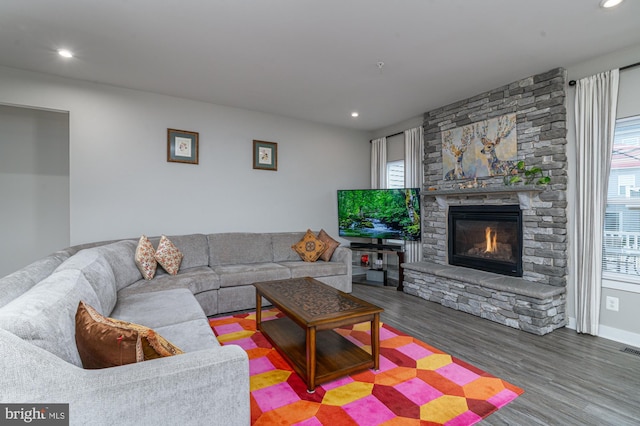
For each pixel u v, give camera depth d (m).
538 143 3.33
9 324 1.02
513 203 3.57
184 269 3.72
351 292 4.45
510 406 1.87
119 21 2.37
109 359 1.15
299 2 2.14
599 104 2.94
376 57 2.95
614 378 2.19
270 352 2.56
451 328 3.12
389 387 2.06
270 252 4.43
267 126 4.76
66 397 0.99
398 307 3.79
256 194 4.70
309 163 5.19
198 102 4.21
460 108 4.15
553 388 2.06
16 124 4.03
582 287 3.06
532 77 3.38
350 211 5.20
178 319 2.16
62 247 4.26
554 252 3.20
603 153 2.92
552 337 2.91
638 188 2.81
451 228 4.29
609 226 2.99
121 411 1.05
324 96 4.01
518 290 3.08
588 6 2.19
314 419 1.75
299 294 2.63
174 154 4.04
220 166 4.39
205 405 1.18
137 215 3.85
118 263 2.85
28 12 2.24
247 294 3.66
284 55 2.91
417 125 4.96
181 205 4.12
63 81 3.42
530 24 2.41
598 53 2.90
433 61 3.04
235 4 2.16
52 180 4.21
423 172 4.79
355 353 2.37
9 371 0.94
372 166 5.77
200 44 2.71
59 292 1.47
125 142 3.76
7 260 4.00
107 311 2.11
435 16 2.30
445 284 3.85
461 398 1.95
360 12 2.25
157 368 1.13
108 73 3.32
